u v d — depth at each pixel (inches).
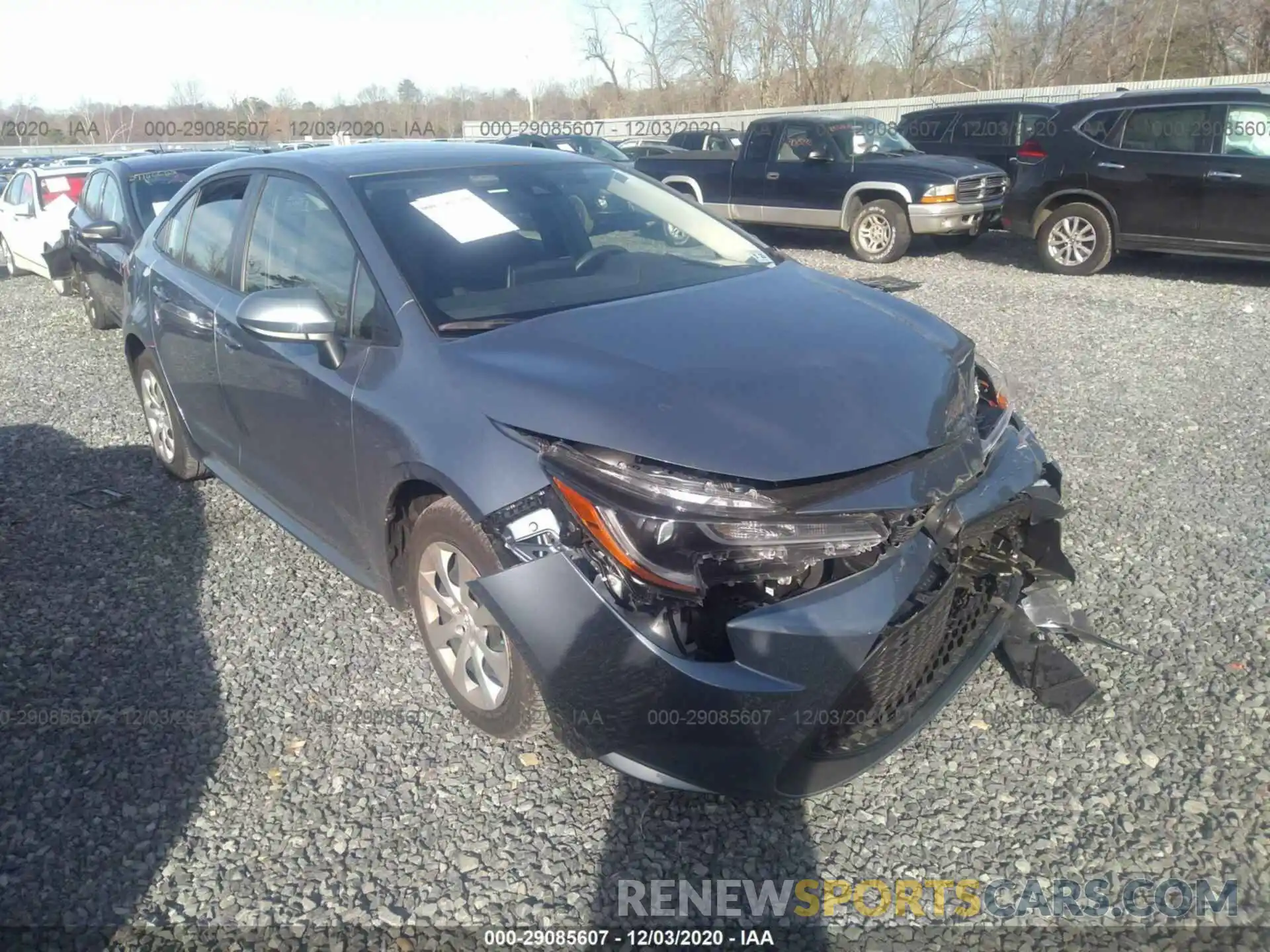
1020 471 125.4
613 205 164.6
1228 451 210.1
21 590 172.9
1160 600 152.6
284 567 178.5
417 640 152.8
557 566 102.9
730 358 115.3
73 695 142.3
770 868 107.6
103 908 105.5
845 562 103.4
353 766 125.2
